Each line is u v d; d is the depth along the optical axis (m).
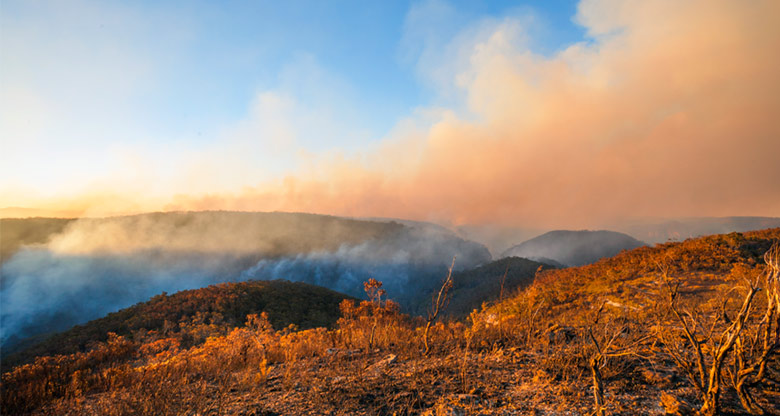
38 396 5.50
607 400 3.45
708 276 11.60
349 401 3.79
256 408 3.79
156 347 15.55
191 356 8.13
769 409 3.00
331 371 5.11
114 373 6.41
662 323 5.85
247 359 6.98
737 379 3.20
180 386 4.78
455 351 5.74
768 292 3.13
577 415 3.18
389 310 10.23
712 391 2.99
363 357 6.03
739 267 11.05
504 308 11.77
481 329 7.24
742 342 3.30
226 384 4.77
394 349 6.50
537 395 3.70
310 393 4.14
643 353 4.58
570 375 4.13
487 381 4.22
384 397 3.87
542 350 5.39
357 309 10.34
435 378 4.40
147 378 5.70
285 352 6.96
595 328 6.12
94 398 5.32
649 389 3.65
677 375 3.90
